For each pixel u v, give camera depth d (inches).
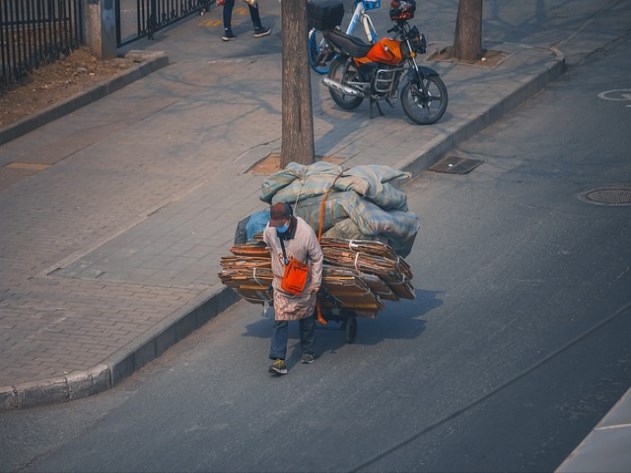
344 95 685.3
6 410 348.2
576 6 962.1
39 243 495.8
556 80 759.7
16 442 328.5
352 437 315.0
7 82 724.0
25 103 705.0
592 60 803.4
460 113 661.9
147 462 309.6
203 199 540.1
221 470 300.7
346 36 660.1
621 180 558.6
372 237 379.2
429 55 791.1
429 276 448.5
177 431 327.9
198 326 413.4
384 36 866.1
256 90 736.3
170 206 534.0
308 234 351.6
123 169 597.9
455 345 380.2
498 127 665.0
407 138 617.3
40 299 427.2
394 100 707.4
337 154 589.0
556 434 309.6
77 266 462.3
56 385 352.2
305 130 562.3
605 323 390.3
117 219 522.0
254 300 384.5
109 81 749.3
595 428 271.4
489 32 892.0
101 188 569.3
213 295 423.2
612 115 671.1
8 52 724.7
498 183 564.1
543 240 481.1
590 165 585.3
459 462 296.7
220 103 711.7
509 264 455.5
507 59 780.6
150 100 730.2
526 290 426.6
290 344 395.5
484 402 333.1
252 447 313.1
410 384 350.0
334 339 394.9
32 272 460.1
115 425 336.2
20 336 391.2
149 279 443.2
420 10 964.6
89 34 799.7
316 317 380.2
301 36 547.8
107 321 401.4
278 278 359.3
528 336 383.6
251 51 846.5
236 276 370.9
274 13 970.1
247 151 609.6
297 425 325.4
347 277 359.3
